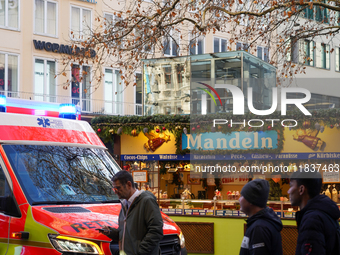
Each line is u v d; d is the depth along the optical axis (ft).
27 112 19.54
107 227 14.52
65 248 14.26
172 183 45.91
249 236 10.53
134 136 42.83
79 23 80.48
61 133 19.15
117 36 37.42
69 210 15.70
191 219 35.78
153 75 50.42
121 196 14.38
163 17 35.70
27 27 75.72
